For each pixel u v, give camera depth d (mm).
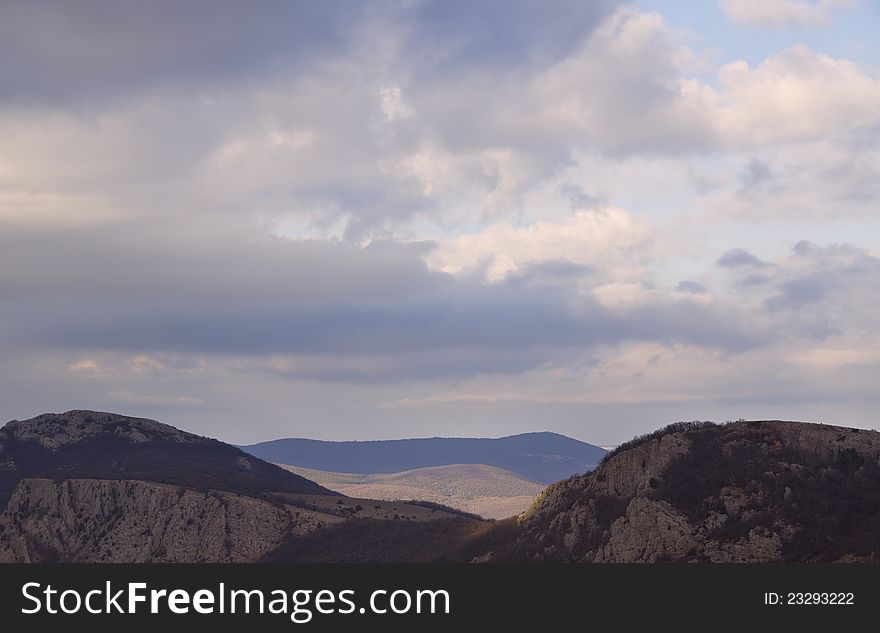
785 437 173125
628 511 166250
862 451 164125
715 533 158250
